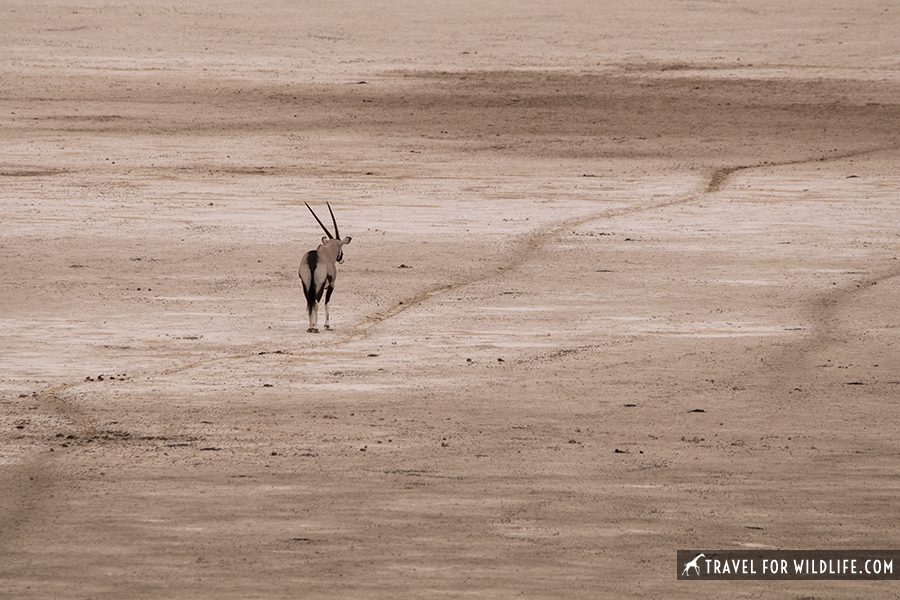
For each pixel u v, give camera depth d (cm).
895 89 17988
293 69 19825
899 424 3997
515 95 17512
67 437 3712
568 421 4012
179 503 3041
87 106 15725
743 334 5722
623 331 5803
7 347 5325
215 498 3086
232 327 5850
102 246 8100
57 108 15500
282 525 2877
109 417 4000
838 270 7650
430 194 11019
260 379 4684
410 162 13000
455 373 4822
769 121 15775
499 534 2828
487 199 10788
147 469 3353
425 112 16175
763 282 7231
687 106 16762
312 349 5338
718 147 14212
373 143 14100
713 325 5966
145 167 12181
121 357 5141
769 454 3603
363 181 11744
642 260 7950
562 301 6606
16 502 3038
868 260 8006
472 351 5300
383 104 16688
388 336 5662
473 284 7125
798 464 3488
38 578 2528
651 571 2600
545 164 13075
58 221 9069
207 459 3466
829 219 9781
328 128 14988
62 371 4828
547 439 3759
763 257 8094
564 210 10212
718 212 10162
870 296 6775
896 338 5591
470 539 2788
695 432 3878
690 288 7025
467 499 3098
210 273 7281
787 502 3111
